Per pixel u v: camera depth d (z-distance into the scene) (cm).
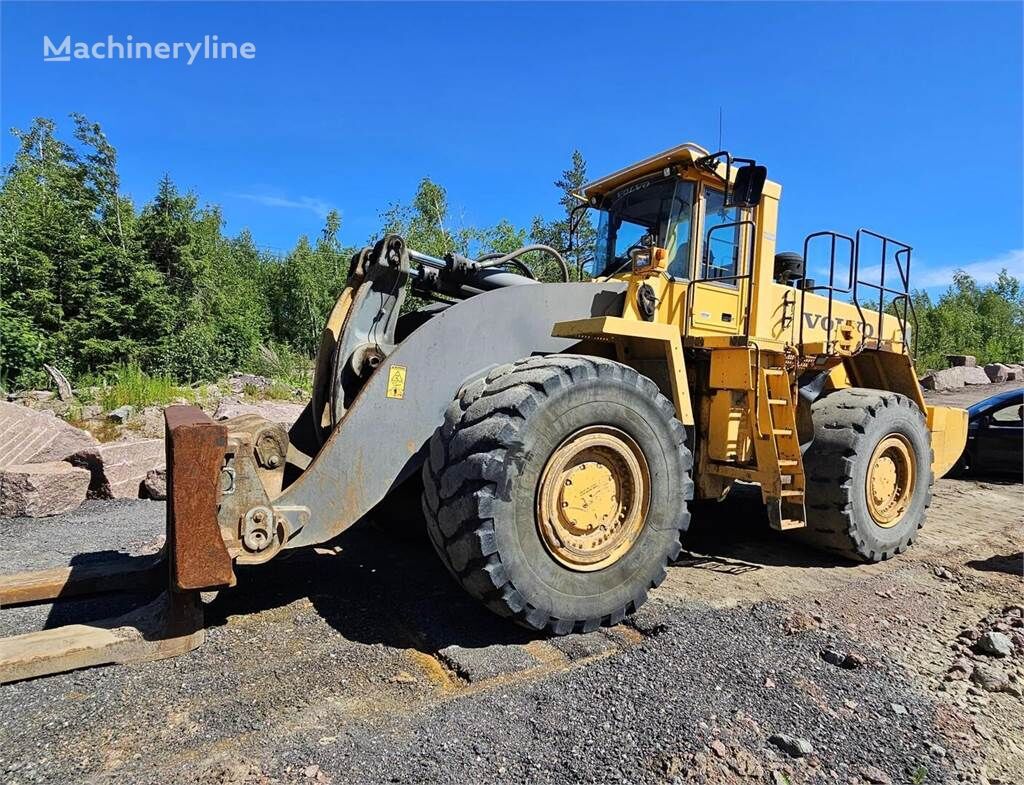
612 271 475
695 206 432
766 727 228
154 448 652
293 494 284
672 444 327
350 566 386
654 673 261
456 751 206
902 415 484
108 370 1345
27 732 210
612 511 311
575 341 372
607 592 304
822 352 442
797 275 528
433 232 2670
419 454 316
